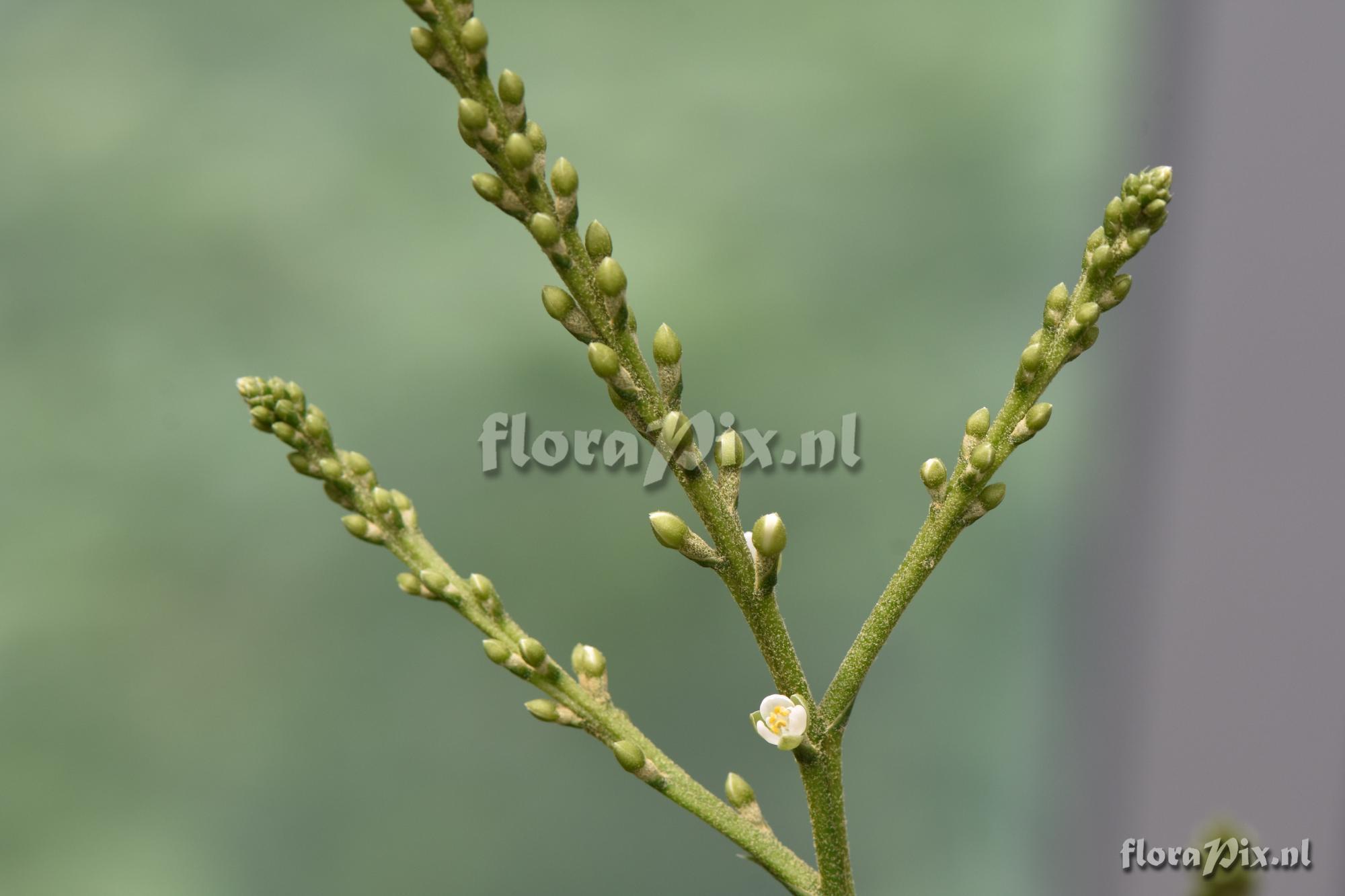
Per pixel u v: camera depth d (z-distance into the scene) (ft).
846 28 2.92
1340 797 2.13
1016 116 2.89
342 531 2.84
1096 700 2.62
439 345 2.82
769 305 2.82
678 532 1.00
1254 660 2.36
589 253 1.01
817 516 2.74
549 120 2.84
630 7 2.89
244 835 2.76
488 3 2.85
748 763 2.77
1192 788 2.36
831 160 2.90
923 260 2.89
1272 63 2.41
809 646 2.73
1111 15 2.76
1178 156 2.57
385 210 2.87
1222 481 2.46
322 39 2.88
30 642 2.72
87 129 2.86
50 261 2.81
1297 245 2.38
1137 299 2.63
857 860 2.74
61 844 2.68
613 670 2.75
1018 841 2.69
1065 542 2.72
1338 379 2.31
